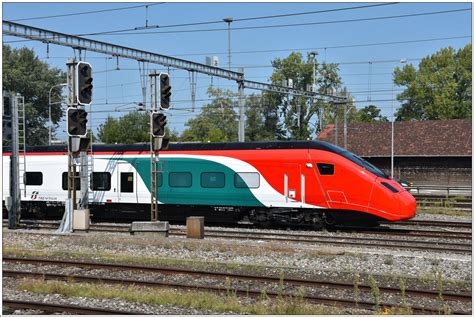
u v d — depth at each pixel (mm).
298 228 22969
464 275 13555
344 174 21422
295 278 13195
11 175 22953
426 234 20672
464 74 68812
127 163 24500
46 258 16359
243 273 14016
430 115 69750
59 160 25797
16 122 22953
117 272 14203
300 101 68375
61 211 26547
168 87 21016
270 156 22422
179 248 17484
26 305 10625
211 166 23219
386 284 12758
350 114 74938
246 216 23250
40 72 65812
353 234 20859
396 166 52156
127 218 26328
